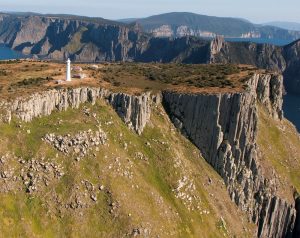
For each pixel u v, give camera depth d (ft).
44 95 373.61
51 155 345.92
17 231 310.45
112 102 408.87
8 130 346.74
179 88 453.17
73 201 334.85
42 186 333.62
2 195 321.32
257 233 439.22
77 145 356.59
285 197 453.99
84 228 328.90
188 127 437.58
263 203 439.22
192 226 375.86
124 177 363.15
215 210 403.54
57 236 320.09
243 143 427.33
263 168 445.37
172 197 383.04
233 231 406.00
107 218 338.54
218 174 431.02
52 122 369.71
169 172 392.88
